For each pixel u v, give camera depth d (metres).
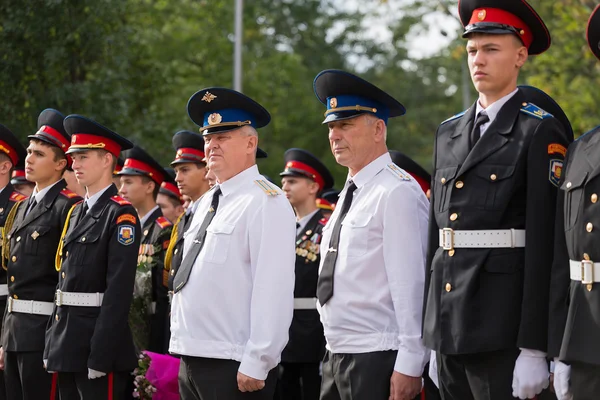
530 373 4.96
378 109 6.21
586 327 4.68
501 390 5.11
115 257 7.43
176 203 11.19
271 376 6.09
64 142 8.37
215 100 6.29
